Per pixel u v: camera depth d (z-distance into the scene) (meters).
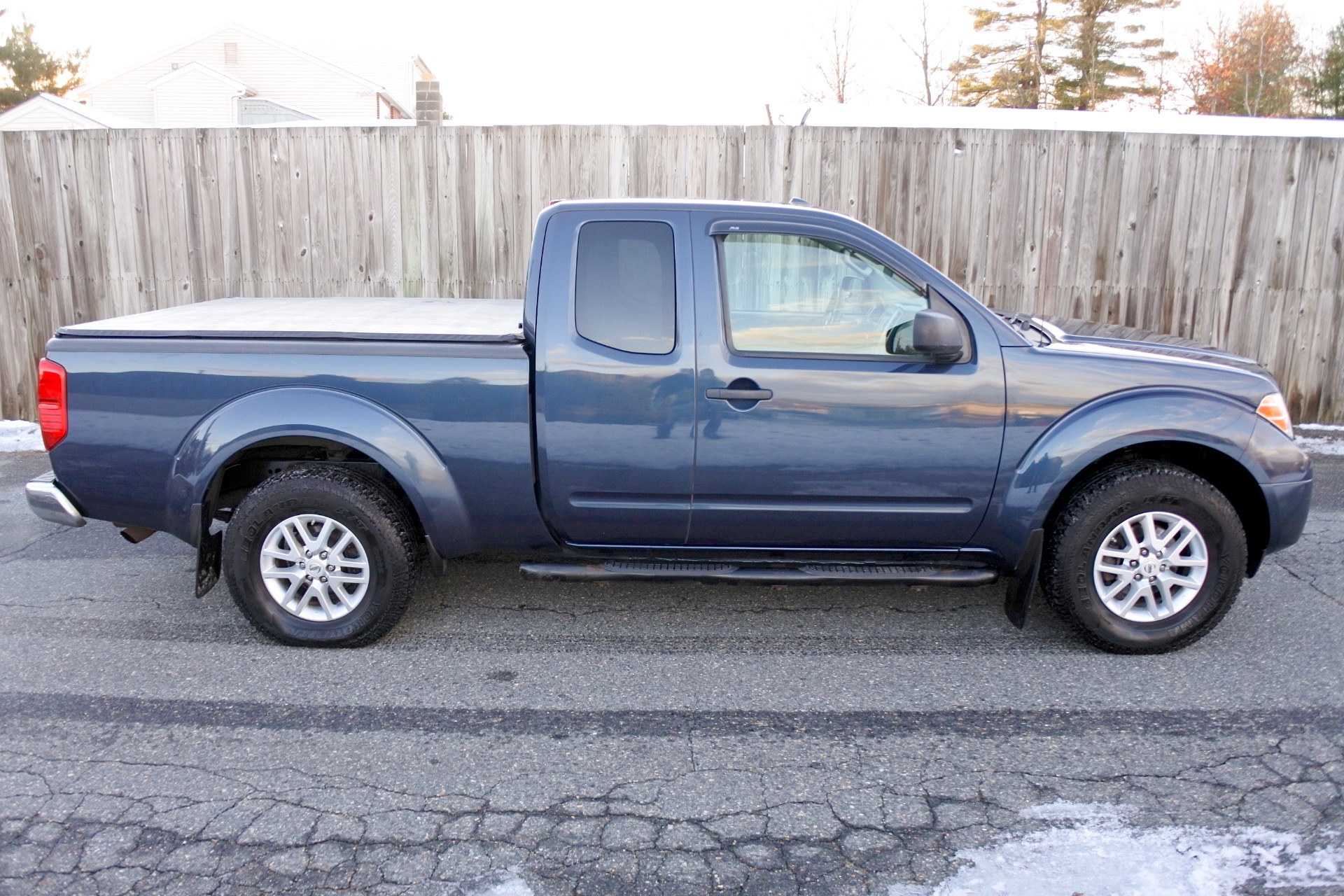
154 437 3.94
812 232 3.87
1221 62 30.31
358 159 7.46
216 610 4.50
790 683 3.80
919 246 7.47
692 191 7.43
